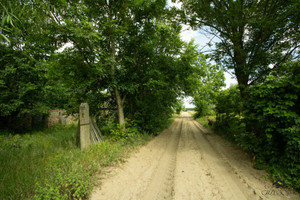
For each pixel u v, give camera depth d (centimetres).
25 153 457
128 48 714
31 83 936
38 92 982
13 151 488
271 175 334
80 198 233
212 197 264
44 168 337
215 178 339
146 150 560
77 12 461
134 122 778
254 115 381
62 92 1091
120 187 290
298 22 471
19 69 890
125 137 632
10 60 892
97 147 493
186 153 545
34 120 1209
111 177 326
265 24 485
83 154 427
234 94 677
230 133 752
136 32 709
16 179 287
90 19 611
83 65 541
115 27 565
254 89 371
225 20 631
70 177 252
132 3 607
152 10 673
